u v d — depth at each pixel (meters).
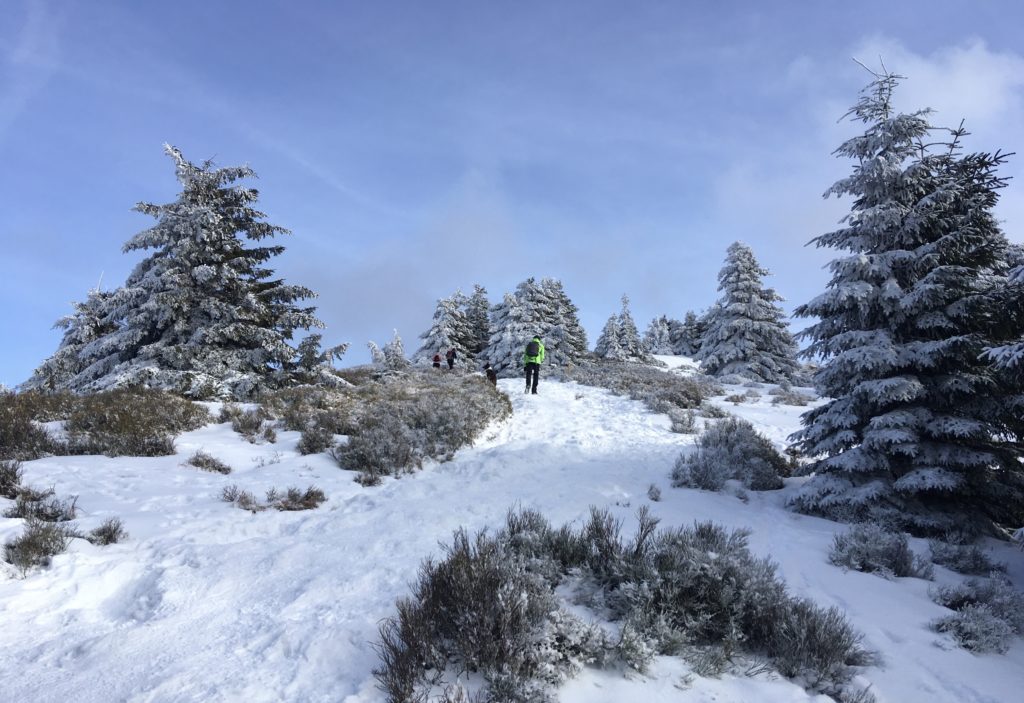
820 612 4.59
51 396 13.24
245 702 3.30
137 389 14.60
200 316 17.84
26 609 4.39
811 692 3.84
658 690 3.65
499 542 5.30
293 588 5.02
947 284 8.45
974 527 7.96
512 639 3.60
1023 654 4.67
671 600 4.45
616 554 5.05
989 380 7.95
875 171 8.91
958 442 8.53
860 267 8.85
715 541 5.73
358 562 5.65
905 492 8.20
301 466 9.95
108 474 8.47
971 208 8.59
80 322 20.56
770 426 17.08
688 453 12.34
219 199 18.33
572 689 3.55
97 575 5.02
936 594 5.64
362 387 18.36
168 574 5.15
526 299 36.97
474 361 41.16
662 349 67.81
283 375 17.73
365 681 3.54
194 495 7.88
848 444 9.12
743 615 4.45
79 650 3.91
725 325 34.19
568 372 29.48
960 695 3.92
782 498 9.43
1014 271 6.63
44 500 6.81
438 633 3.89
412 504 7.99
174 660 3.79
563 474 10.26
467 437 12.88
